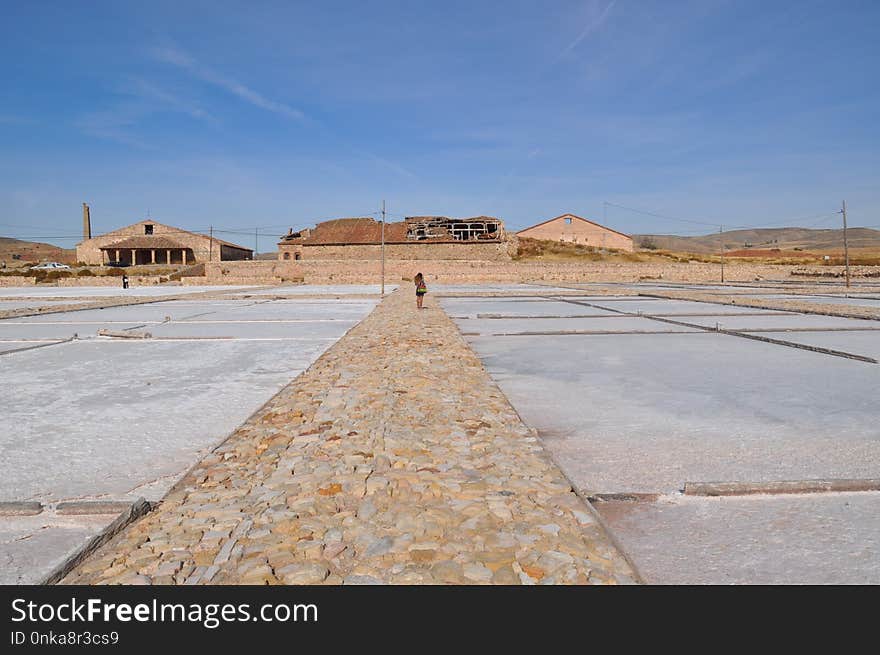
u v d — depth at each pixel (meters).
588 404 6.11
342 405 5.31
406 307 18.41
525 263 52.06
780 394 6.48
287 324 14.90
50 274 52.31
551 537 2.81
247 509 3.14
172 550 2.71
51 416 5.69
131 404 6.19
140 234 65.00
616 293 28.95
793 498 3.58
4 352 9.85
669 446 4.65
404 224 61.62
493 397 5.74
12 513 3.42
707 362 8.67
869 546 2.97
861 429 5.06
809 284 40.59
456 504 3.16
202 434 5.05
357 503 3.18
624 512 3.39
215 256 65.19
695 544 3.00
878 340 10.83
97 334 12.15
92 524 3.29
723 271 52.28
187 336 12.11
